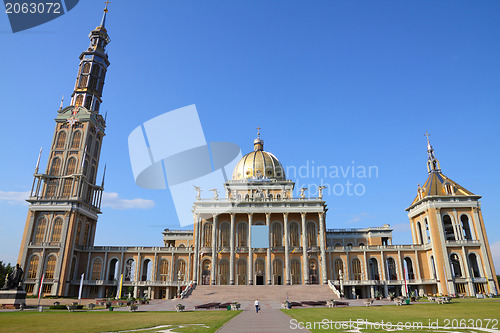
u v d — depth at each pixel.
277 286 73.31
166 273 86.75
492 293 68.25
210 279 83.56
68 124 94.50
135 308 46.50
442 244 76.56
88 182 92.88
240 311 43.78
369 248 84.81
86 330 24.20
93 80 100.81
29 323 28.55
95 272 86.44
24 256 81.19
